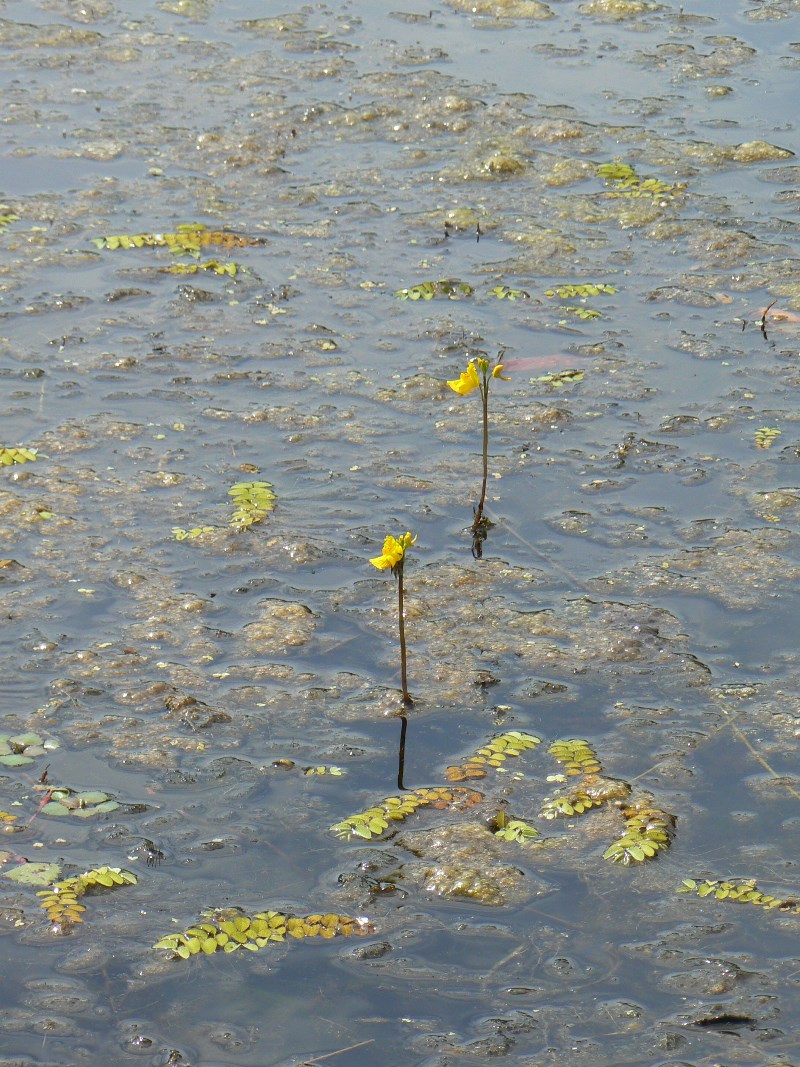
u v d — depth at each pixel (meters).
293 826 2.35
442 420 2.80
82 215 3.16
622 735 2.42
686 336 2.92
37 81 3.79
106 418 2.79
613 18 4.21
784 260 3.06
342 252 3.09
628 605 2.54
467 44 4.04
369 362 2.88
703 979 2.24
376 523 2.65
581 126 3.51
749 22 4.15
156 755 2.40
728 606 2.54
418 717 2.44
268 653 2.50
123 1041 2.21
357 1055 2.20
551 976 2.24
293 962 2.25
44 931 2.27
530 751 2.41
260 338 2.93
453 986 2.24
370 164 3.37
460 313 2.97
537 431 2.78
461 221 3.16
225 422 2.79
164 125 3.54
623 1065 2.19
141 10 4.30
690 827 2.34
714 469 2.71
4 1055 2.20
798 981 2.24
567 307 2.98
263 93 3.71
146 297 3.00
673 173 3.28
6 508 2.66
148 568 2.59
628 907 2.29
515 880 2.31
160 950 2.26
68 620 2.53
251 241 3.11
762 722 2.43
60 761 2.40
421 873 2.31
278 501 2.68
